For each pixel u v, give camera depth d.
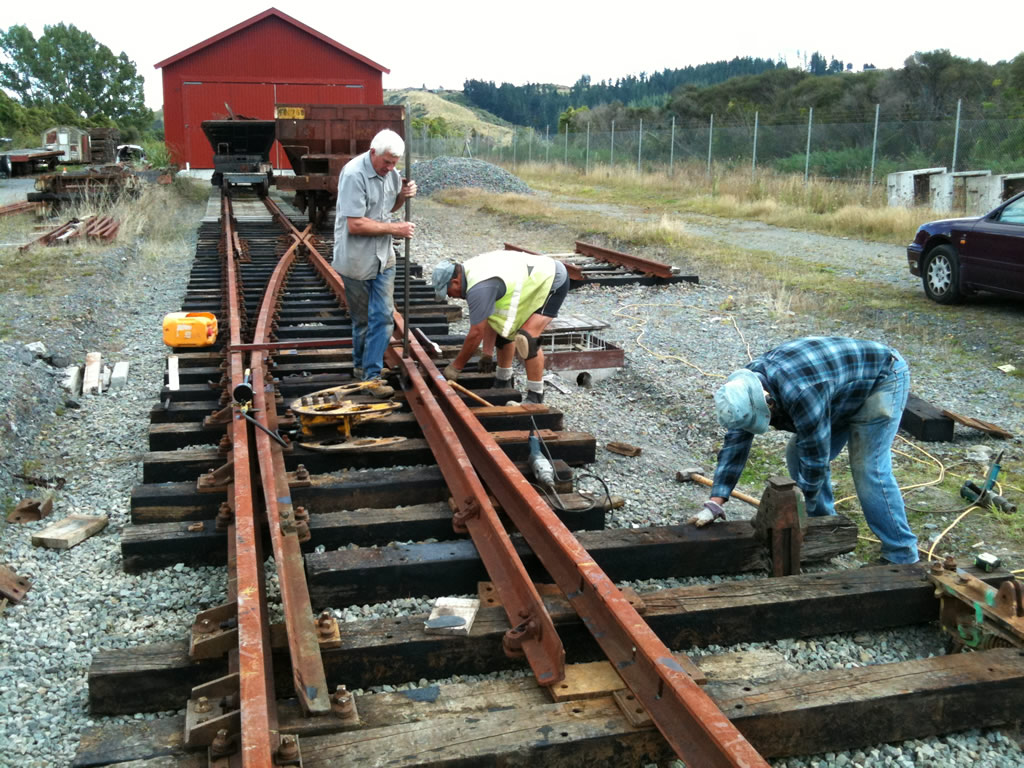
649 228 16.48
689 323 9.89
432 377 5.82
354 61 32.84
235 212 20.56
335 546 4.34
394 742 2.78
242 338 7.75
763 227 18.42
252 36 31.92
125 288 11.38
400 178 5.95
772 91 47.38
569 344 8.48
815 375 3.85
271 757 2.50
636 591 4.03
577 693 3.04
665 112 50.03
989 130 25.44
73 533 4.52
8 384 6.34
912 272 10.88
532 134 42.06
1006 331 8.96
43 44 104.06
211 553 4.27
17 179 30.86
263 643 3.05
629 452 5.93
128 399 6.90
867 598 3.79
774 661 3.49
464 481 4.53
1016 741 3.19
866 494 4.20
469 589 4.02
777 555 4.09
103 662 3.21
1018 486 5.49
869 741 3.11
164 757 2.82
